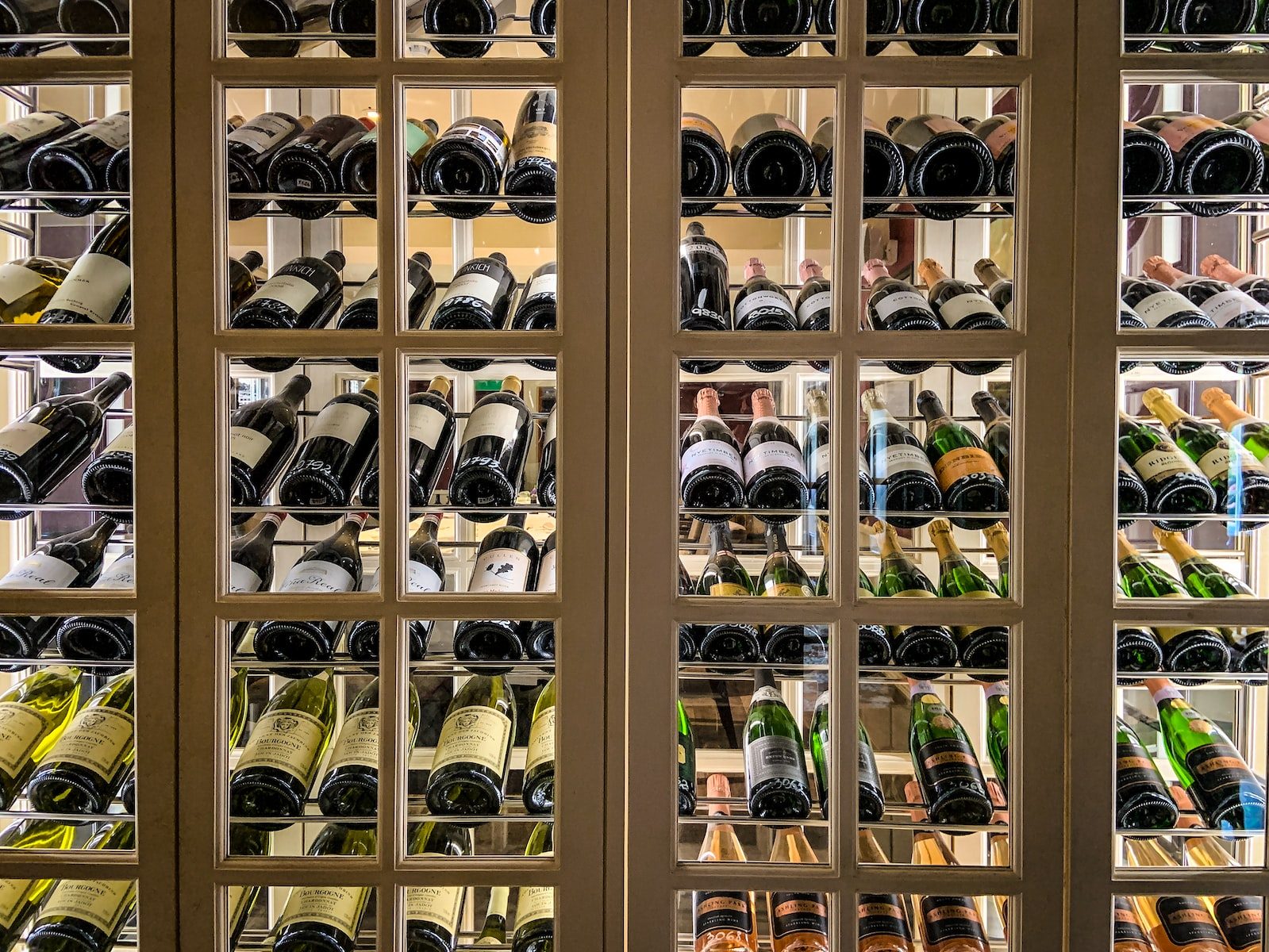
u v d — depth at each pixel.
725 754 0.84
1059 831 0.76
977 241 0.86
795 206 0.84
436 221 0.91
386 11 0.75
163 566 0.76
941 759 0.83
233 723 0.85
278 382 0.90
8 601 0.76
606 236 0.76
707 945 0.81
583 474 0.76
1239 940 0.82
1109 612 0.76
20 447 0.85
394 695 0.77
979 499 0.82
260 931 0.86
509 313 0.88
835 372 0.77
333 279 0.89
